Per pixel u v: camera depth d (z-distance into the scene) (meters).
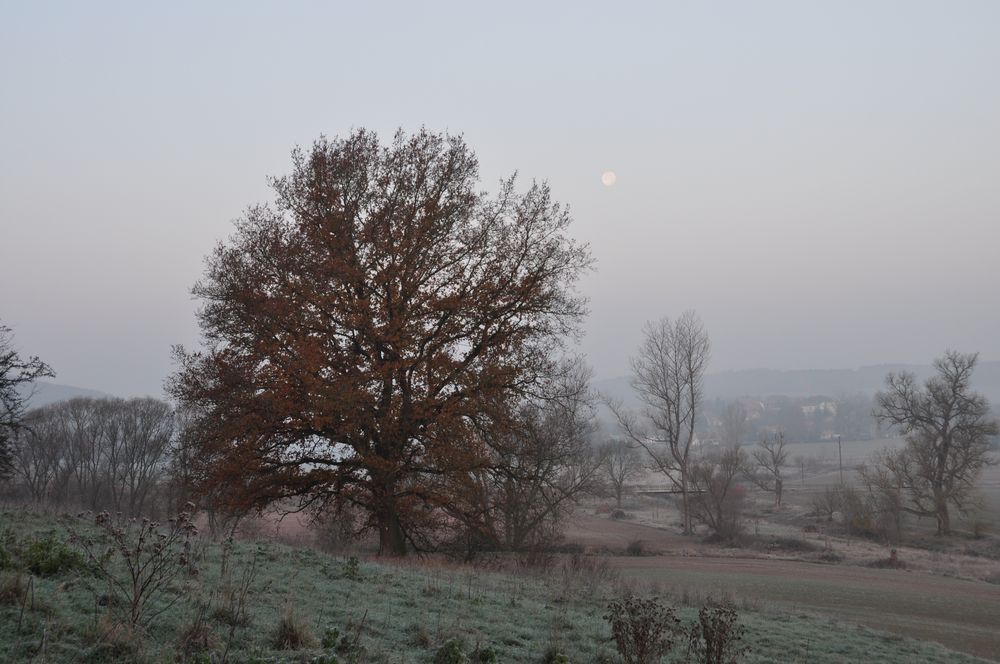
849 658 13.41
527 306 23.58
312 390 20.42
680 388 67.06
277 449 22.31
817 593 30.70
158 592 7.47
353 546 25.14
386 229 22.92
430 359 22.61
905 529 65.81
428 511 23.92
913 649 15.50
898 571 40.91
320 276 21.64
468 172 24.70
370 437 22.64
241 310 22.20
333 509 24.27
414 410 22.33
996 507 79.50
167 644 5.89
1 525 10.87
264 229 23.42
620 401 70.62
